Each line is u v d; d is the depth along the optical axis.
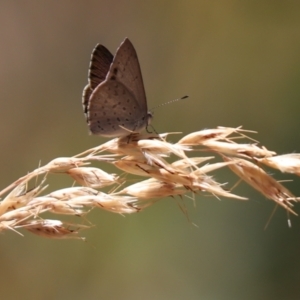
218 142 0.80
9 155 1.09
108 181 0.81
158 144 0.80
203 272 1.00
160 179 0.80
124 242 1.01
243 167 0.80
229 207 1.01
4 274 0.99
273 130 1.06
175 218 1.02
